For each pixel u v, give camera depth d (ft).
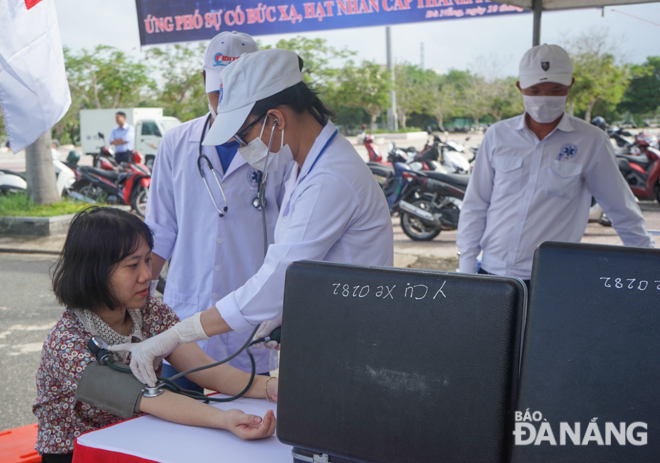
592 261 2.81
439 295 3.05
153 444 3.95
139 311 5.44
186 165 7.27
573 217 8.52
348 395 3.25
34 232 28.04
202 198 7.23
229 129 4.79
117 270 4.74
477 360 2.95
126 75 64.13
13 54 6.78
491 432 2.91
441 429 3.02
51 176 31.63
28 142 6.93
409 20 20.56
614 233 24.35
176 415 4.37
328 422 3.31
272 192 7.22
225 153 7.15
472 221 9.06
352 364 3.24
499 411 2.90
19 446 5.86
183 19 22.43
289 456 3.85
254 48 6.97
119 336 5.03
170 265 7.57
